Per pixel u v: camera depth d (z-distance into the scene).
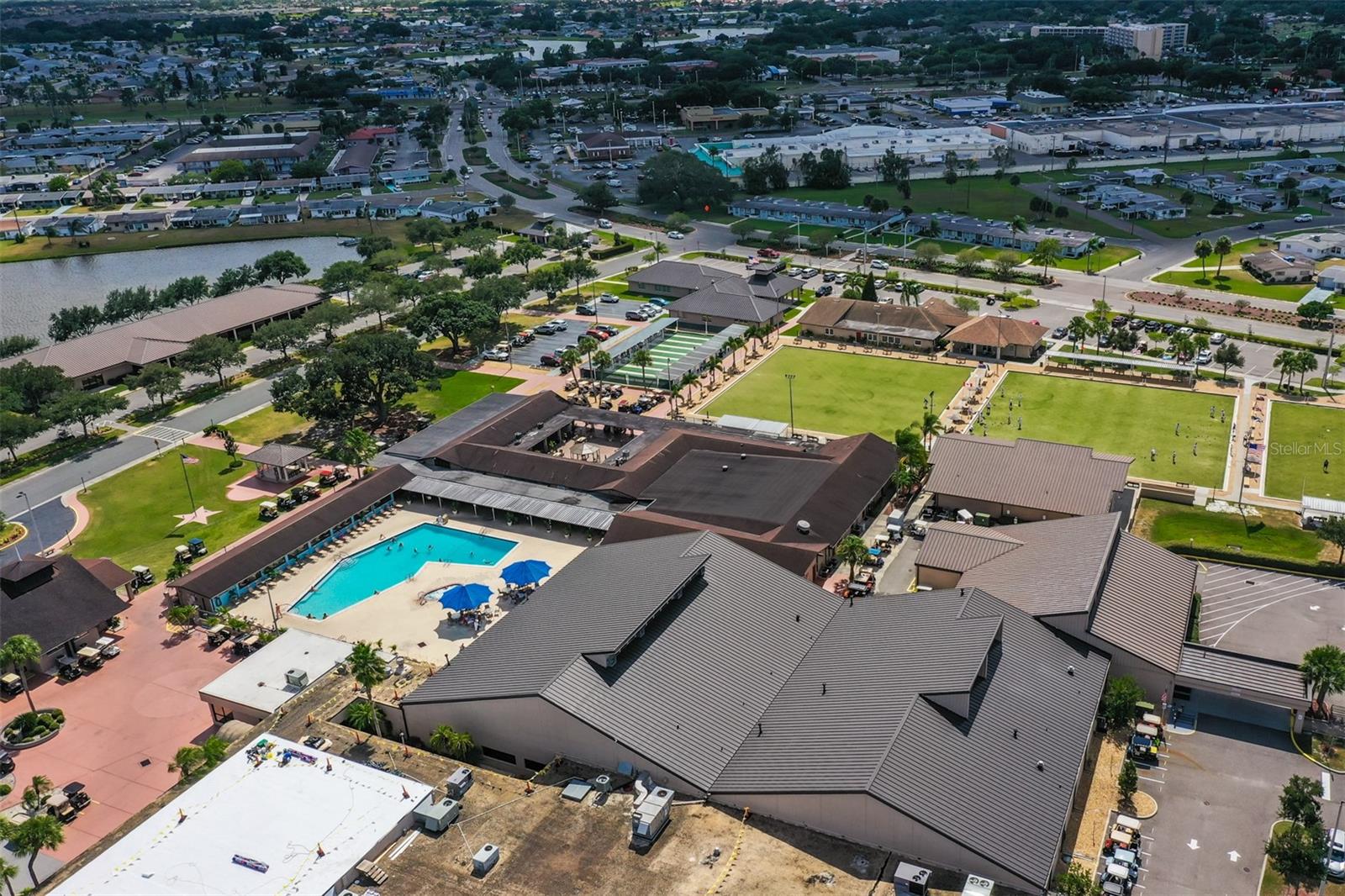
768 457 183.25
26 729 129.62
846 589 152.75
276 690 130.88
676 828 103.69
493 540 174.62
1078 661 124.88
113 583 159.50
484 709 117.62
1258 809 108.56
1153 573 141.50
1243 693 121.12
